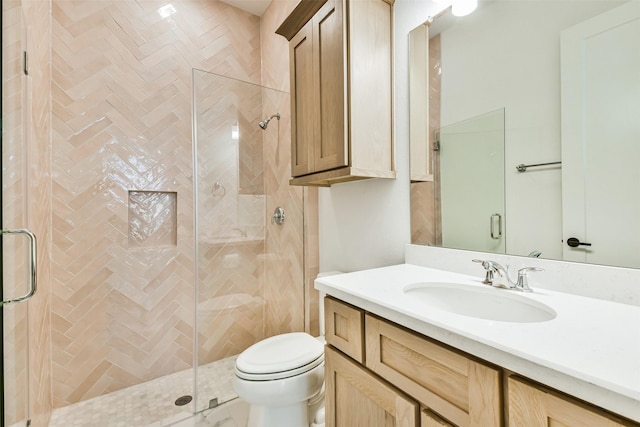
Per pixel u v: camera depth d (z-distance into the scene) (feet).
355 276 3.62
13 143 3.32
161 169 6.39
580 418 1.52
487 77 3.56
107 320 5.83
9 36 3.12
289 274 6.72
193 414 5.23
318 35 4.47
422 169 4.28
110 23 5.90
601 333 1.94
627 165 2.53
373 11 4.31
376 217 4.97
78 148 5.60
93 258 5.72
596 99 2.71
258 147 6.68
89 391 5.64
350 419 3.04
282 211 6.84
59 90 5.43
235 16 7.43
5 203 3.01
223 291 6.38
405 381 2.45
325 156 4.35
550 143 3.02
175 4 6.61
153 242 6.46
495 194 3.50
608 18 2.64
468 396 2.01
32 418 4.20
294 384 4.07
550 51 3.02
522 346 1.75
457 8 3.85
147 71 6.27
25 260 3.73
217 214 6.22
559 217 2.96
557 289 2.93
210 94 6.03
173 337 6.50
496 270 3.11
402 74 4.51
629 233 2.53
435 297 3.32
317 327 6.60
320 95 4.44
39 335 4.61
